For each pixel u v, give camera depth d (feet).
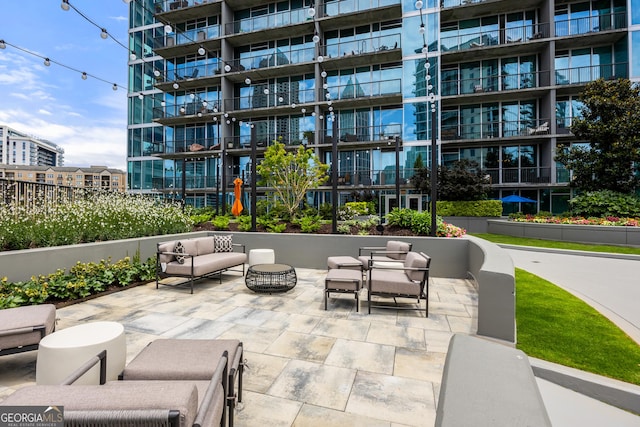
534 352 9.40
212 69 61.00
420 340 10.52
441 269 20.20
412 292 13.05
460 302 14.89
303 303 14.55
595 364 8.71
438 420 2.46
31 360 9.02
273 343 10.20
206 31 59.82
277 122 58.23
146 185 67.46
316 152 53.06
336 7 54.24
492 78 53.47
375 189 53.16
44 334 8.10
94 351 6.59
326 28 54.54
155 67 66.03
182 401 3.32
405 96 52.44
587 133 40.34
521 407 2.62
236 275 20.45
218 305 14.08
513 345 9.58
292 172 30.78
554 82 48.62
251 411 6.75
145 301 14.56
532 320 11.96
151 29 66.44
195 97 62.80
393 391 7.55
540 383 8.39
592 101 39.83
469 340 4.04
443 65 55.88
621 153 37.76
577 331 10.91
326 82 55.77
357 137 54.39
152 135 67.05
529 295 15.24
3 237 14.90
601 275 20.65
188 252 18.06
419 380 8.04
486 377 3.13
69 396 3.27
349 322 12.16
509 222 42.11
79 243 17.87
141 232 21.89
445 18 53.67
